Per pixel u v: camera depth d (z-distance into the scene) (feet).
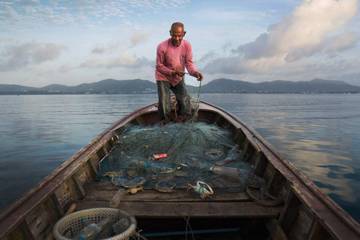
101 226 8.87
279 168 12.63
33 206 9.04
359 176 27.89
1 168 32.14
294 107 144.77
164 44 21.01
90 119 86.74
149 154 16.90
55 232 8.27
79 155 14.34
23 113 114.73
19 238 8.38
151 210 11.15
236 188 13.12
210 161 16.30
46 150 41.55
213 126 21.71
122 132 20.88
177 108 22.91
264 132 57.77
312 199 9.61
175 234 11.85
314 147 42.24
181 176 14.39
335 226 7.99
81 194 12.38
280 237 9.89
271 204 11.46
